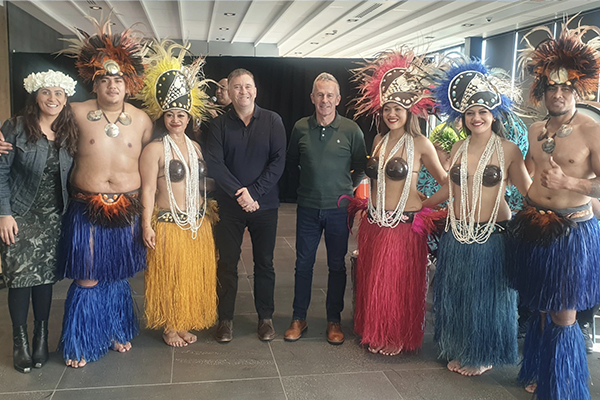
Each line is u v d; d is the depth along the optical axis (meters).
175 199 2.57
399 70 2.57
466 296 2.40
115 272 2.44
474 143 2.43
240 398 2.21
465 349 2.43
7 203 2.26
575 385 2.10
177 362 2.54
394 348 2.65
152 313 2.62
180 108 2.50
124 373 2.41
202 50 13.98
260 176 2.69
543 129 2.16
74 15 9.96
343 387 2.32
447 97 2.44
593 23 7.39
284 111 8.84
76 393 2.22
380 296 2.60
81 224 2.37
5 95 7.53
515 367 2.56
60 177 2.34
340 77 8.56
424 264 2.62
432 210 2.69
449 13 8.71
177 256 2.57
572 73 2.00
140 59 2.45
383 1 8.27
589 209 2.11
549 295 2.07
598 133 1.98
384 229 2.60
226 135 2.67
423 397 2.24
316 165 2.71
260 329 2.85
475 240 2.38
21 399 2.16
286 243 5.38
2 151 2.21
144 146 2.57
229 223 2.75
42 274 2.38
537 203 2.17
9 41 7.96
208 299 2.70
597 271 2.06
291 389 2.29
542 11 7.88
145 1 9.00
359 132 2.76
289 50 15.09
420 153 2.58
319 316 3.21
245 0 9.01
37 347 2.45
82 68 2.36
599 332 2.97
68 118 2.30
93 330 2.48
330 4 8.63
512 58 9.54
